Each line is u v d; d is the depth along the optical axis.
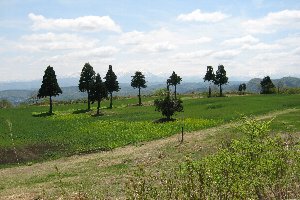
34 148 54.59
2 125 80.88
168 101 77.44
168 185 8.86
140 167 10.12
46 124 83.06
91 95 104.69
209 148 37.78
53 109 117.00
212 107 96.38
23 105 137.75
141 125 71.75
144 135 59.78
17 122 87.12
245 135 10.83
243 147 10.13
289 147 10.73
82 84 115.75
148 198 9.08
